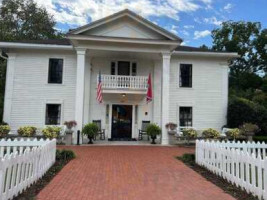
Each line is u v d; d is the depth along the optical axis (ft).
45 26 122.62
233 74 158.61
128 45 60.49
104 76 63.41
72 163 34.01
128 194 21.16
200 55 66.95
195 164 34.50
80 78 58.49
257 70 155.94
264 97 100.94
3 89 93.97
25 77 63.57
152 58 68.03
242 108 65.36
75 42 58.75
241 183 23.07
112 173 28.68
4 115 62.44
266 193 19.30
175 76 67.31
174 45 60.23
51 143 31.35
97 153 43.68
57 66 64.85
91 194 20.97
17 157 19.51
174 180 26.14
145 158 39.47
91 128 57.47
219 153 28.02
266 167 19.42
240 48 153.99
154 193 21.59
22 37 116.78
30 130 57.06
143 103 67.41
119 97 66.74
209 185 24.43
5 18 117.60
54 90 64.18
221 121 67.82
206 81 68.18
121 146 54.95
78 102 57.93
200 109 67.51
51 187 22.76
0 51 65.72
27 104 63.31
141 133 66.18
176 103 66.85
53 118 64.23
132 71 68.28
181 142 60.59
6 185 17.80
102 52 63.00
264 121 66.08
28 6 121.70
